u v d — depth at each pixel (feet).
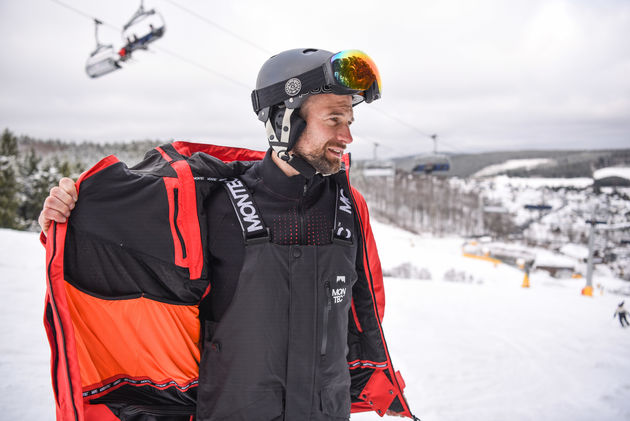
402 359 21.99
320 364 3.28
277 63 3.32
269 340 3.14
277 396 3.18
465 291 49.60
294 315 3.18
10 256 40.93
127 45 40.73
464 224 313.32
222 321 3.22
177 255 3.17
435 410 15.84
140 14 40.11
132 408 3.33
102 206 3.03
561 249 230.27
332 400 3.42
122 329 3.26
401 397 4.24
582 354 25.95
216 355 3.23
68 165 143.54
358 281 4.09
